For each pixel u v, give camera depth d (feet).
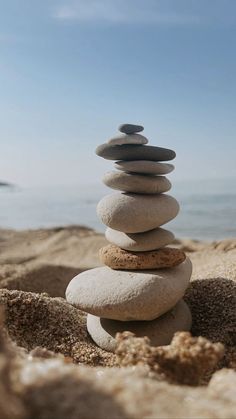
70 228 5.50
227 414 0.65
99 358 1.49
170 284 1.50
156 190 1.61
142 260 1.56
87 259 3.96
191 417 0.62
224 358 1.38
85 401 0.59
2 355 0.59
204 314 1.69
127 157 1.61
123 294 1.47
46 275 2.98
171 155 1.63
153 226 1.58
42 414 0.56
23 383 0.60
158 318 1.59
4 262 3.81
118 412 0.59
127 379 0.72
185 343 1.01
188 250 3.79
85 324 1.71
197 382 0.98
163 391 0.69
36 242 4.90
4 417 0.51
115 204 1.57
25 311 1.61
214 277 1.95
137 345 1.02
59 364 0.71
